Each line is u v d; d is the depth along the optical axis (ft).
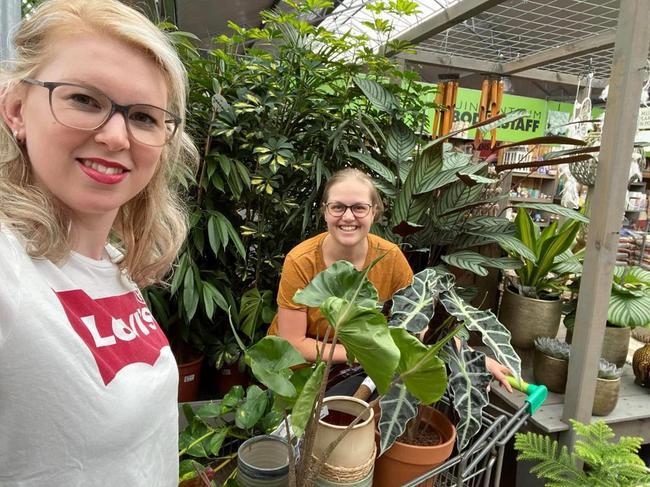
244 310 6.40
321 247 4.63
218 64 6.79
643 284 6.33
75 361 1.61
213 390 7.22
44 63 1.68
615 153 4.48
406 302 2.82
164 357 2.16
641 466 3.51
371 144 7.62
